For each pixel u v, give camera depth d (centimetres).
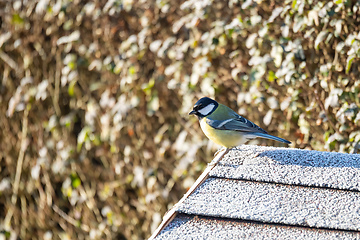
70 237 1244
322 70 878
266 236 403
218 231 413
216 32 962
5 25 1223
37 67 1216
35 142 1248
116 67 1073
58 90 1202
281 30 896
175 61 1038
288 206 442
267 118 929
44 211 1262
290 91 922
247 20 923
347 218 418
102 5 1088
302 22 858
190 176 1081
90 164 1200
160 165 1123
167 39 1027
